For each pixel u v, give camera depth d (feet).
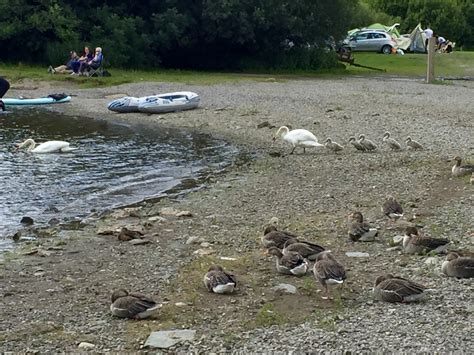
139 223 46.73
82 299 32.65
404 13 295.28
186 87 125.18
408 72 167.22
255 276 35.01
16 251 41.16
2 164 67.05
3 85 101.55
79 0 162.71
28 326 29.40
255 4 166.40
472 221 43.52
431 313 29.07
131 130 88.63
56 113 102.47
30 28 155.94
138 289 33.73
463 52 232.73
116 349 26.81
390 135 77.77
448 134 78.28
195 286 33.68
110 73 142.51
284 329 28.07
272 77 150.20
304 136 70.85
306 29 171.73
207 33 168.86
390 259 37.04
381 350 25.50
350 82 138.41
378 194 52.47
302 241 37.78
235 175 62.34
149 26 166.61
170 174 63.21
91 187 58.18
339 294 31.96
